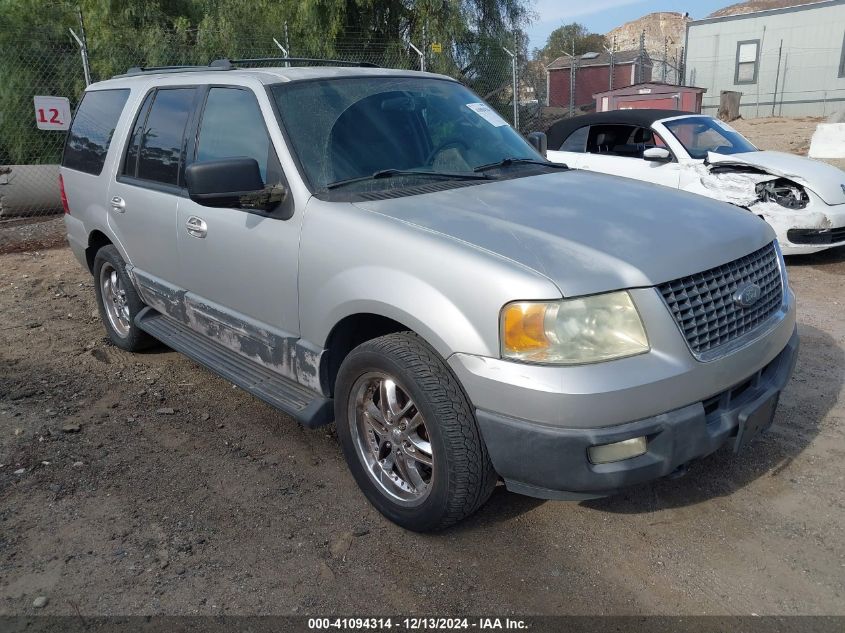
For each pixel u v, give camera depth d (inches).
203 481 142.6
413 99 159.2
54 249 364.5
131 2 600.7
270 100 144.0
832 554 115.7
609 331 102.1
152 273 185.5
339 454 152.9
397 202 128.3
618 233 113.4
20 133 550.6
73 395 185.0
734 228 122.7
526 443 102.9
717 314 111.3
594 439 100.1
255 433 163.2
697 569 113.3
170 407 177.5
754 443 150.6
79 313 258.7
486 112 172.1
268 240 138.1
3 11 564.1
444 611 106.2
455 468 110.5
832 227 278.2
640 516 127.5
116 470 147.2
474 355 105.4
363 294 118.3
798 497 131.6
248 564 117.2
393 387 120.8
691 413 106.0
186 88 171.8
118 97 202.2
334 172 136.7
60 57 557.3
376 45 600.7
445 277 108.6
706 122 340.2
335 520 129.0
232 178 129.4
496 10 671.8
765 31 1179.9
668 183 317.4
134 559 118.7
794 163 298.5
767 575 111.5
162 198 170.2
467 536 123.3
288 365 140.7
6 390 187.5
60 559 118.9
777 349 123.2
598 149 358.6
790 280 274.2
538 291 100.5
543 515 128.6
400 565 116.3
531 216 120.3
